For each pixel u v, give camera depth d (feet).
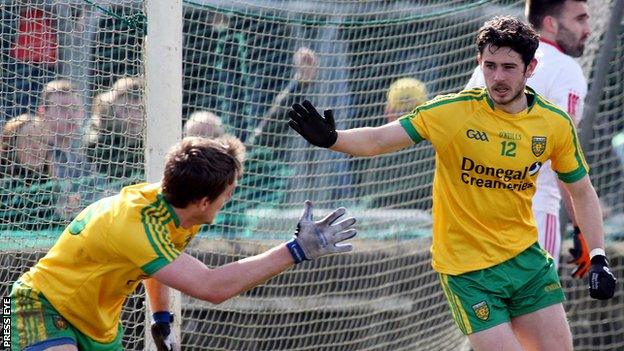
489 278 55.83
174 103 66.03
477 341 55.62
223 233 78.95
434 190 57.31
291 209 81.56
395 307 86.02
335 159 83.20
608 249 91.97
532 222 57.00
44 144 69.97
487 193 55.36
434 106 55.36
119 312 52.01
